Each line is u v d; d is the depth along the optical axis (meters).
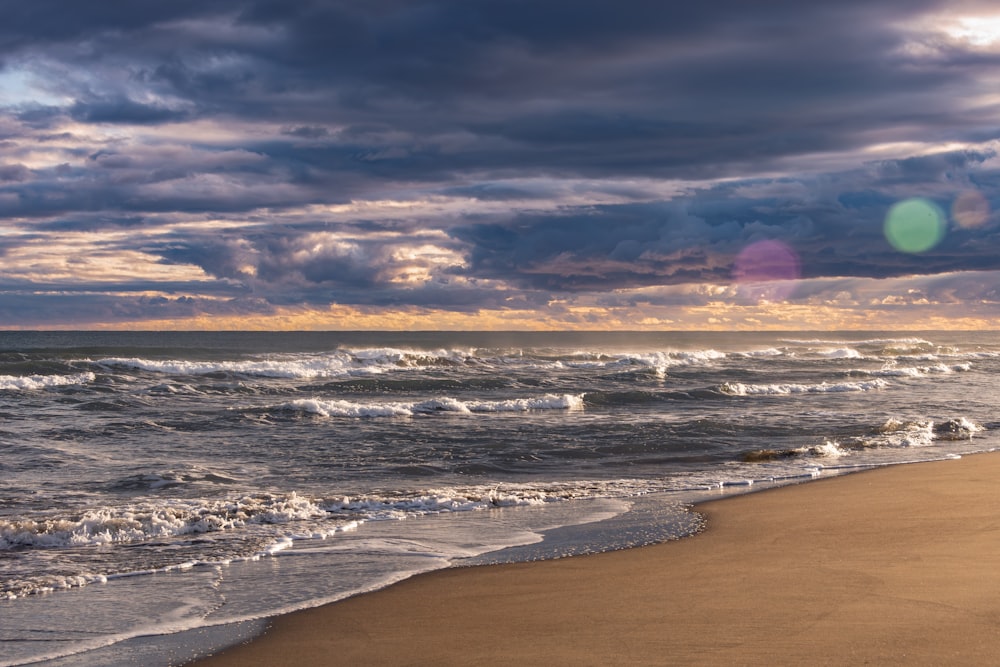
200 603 6.64
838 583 6.34
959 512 9.34
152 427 18.89
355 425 19.69
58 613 6.44
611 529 9.32
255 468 14.04
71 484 12.49
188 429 18.83
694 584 6.63
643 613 5.84
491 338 126.19
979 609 5.43
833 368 42.88
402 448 16.20
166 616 6.32
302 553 8.34
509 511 10.53
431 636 5.61
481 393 29.30
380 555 8.21
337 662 5.19
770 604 5.87
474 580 7.12
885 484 11.70
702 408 24.27
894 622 5.23
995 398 27.06
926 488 11.20
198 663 5.29
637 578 6.95
